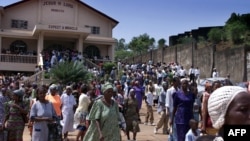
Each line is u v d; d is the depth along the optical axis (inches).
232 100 61.8
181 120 337.1
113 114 265.3
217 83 328.2
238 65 1194.0
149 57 1849.2
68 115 442.6
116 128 266.7
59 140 322.3
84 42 1721.2
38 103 317.1
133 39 3004.4
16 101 339.9
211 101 64.6
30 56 1526.8
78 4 1738.4
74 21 1732.3
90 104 410.0
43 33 1542.8
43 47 1592.0
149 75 1234.0
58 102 441.7
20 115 339.6
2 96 369.7
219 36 1707.7
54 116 325.1
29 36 1622.8
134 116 453.1
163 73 1151.6
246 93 62.4
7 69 1497.3
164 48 1701.5
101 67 1389.0
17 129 337.4
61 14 1715.1
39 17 1680.6
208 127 265.7
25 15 1670.8
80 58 1398.9
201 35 2240.4
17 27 1660.9
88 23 1761.8
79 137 421.1
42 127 313.6
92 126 267.3
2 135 339.6
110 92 265.6
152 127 613.0
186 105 337.7
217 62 1312.7
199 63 1423.5
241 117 60.7
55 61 1296.8
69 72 954.7
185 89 342.3
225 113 62.3
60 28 1528.1
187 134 315.6
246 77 1156.5
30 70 1520.7
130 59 2106.3
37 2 1688.0
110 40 1749.5
